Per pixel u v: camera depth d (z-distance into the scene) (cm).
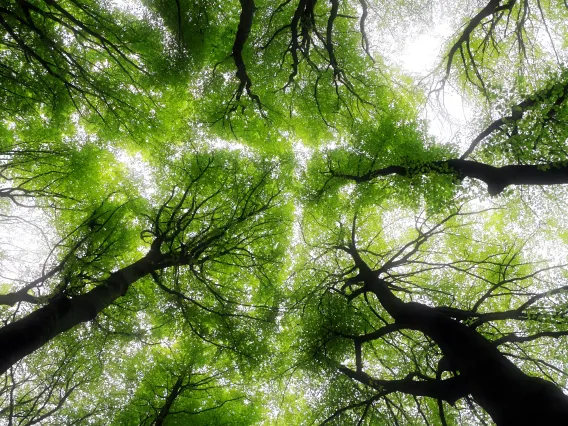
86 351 920
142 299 1078
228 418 1135
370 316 1167
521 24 1160
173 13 1200
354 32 1355
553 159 802
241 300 1230
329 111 1414
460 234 1289
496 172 884
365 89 1388
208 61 1387
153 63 1192
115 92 1015
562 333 759
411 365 1097
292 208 1344
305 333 1109
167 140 1295
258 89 1405
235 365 1139
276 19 1323
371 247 1355
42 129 1136
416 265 1315
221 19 1358
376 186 1131
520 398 576
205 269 1151
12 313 761
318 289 1102
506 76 1295
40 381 832
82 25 792
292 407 1247
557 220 1140
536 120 770
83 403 885
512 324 1063
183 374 1060
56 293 773
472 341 719
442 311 861
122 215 1079
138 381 1037
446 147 1017
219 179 1204
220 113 1354
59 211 1088
